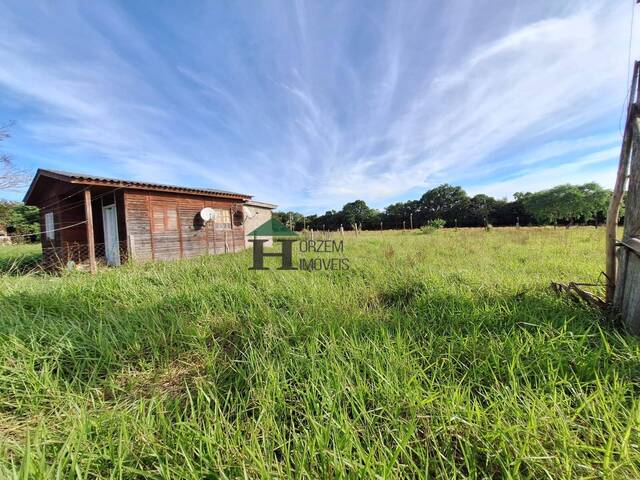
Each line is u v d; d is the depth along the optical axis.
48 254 7.84
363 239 11.11
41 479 0.89
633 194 1.84
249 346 1.81
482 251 6.00
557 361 1.42
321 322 2.03
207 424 1.11
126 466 0.97
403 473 0.92
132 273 3.90
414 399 1.17
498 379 1.38
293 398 1.32
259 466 0.89
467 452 0.96
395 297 2.92
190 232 7.99
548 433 1.00
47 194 7.77
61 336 1.82
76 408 1.23
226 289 2.95
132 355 1.80
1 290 2.84
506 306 2.19
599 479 0.86
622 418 1.08
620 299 1.92
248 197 9.84
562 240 7.63
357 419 1.07
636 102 1.89
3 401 1.34
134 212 6.61
